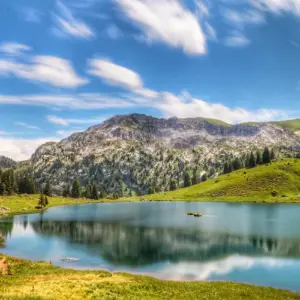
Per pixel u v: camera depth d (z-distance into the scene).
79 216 152.88
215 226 111.50
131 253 72.69
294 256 68.44
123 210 184.88
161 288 43.56
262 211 157.75
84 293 38.81
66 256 70.62
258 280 52.78
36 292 38.31
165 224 119.56
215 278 53.81
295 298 41.53
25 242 87.12
